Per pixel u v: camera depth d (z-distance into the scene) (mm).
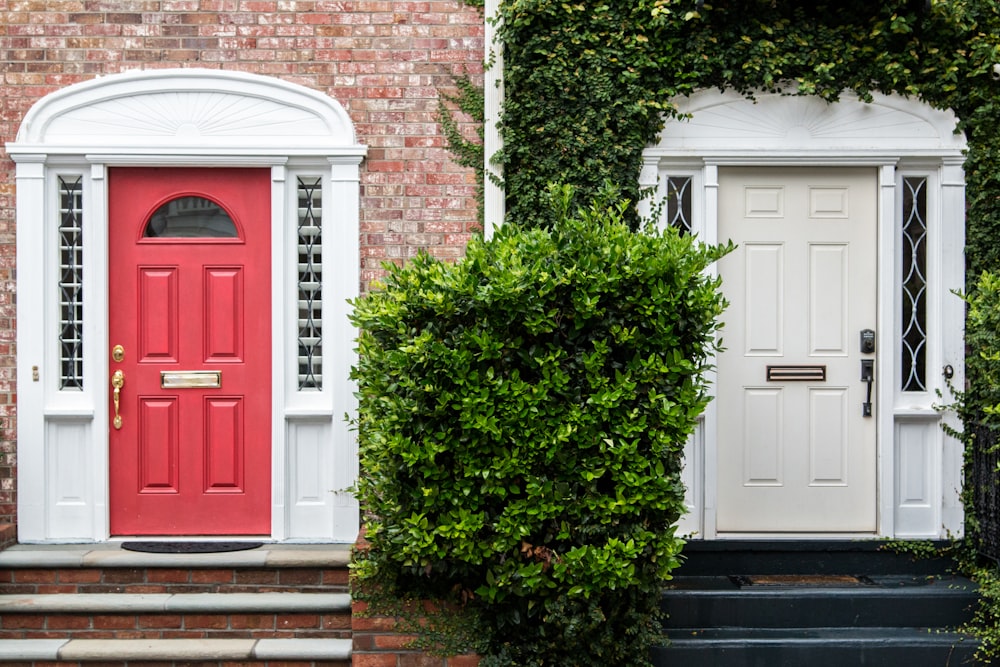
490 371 4578
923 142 5816
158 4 5785
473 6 5867
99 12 5766
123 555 5469
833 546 5758
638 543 4629
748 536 5867
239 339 5875
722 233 5883
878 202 5855
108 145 5688
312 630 5301
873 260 5895
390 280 4977
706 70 5691
